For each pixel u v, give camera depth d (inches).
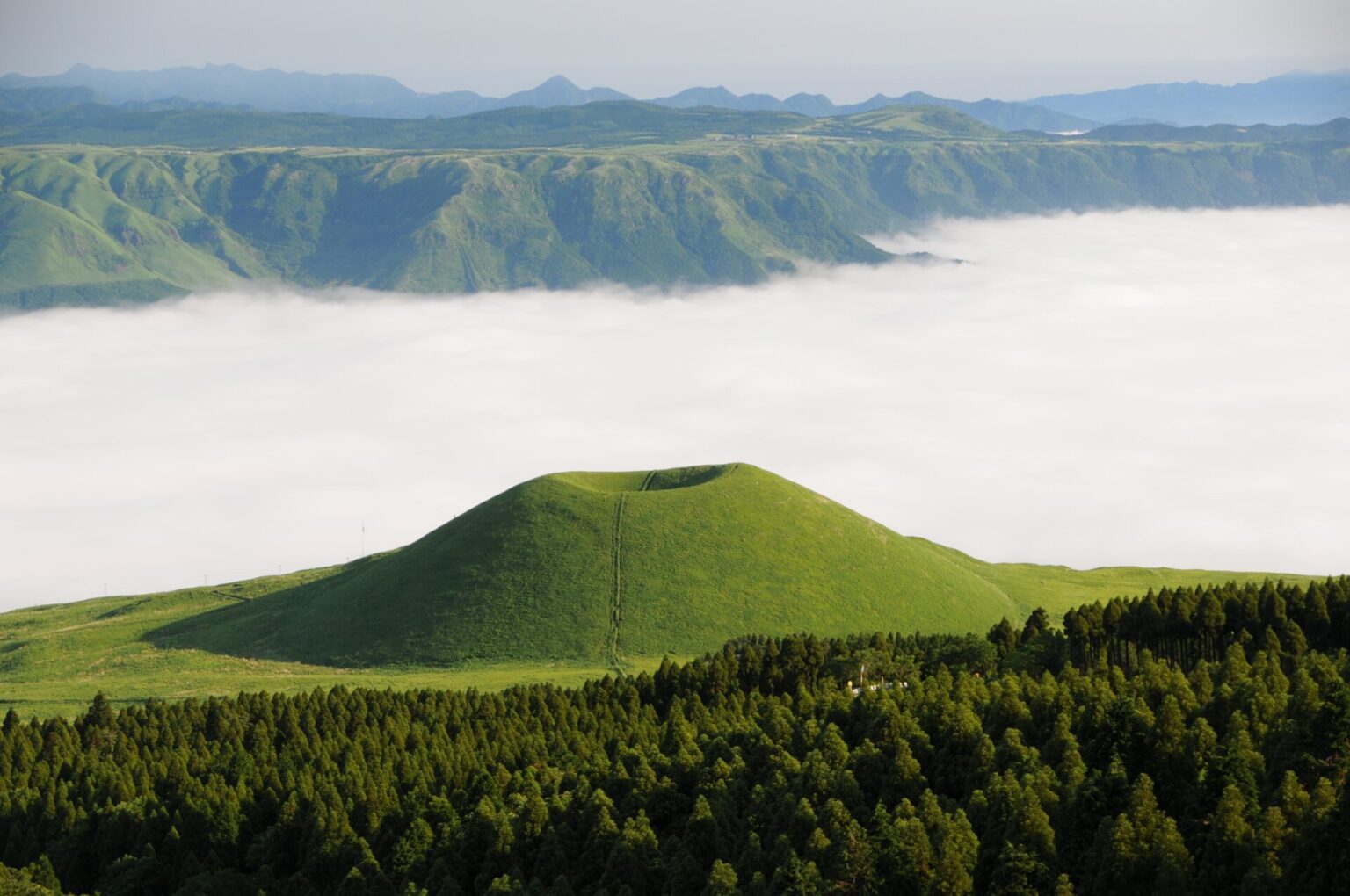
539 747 6943.9
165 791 6993.1
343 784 6584.6
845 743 6122.1
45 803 6865.2
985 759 5585.6
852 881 4783.5
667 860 5408.5
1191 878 4483.3
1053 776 5295.3
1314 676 6151.6
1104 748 5462.6
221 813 6550.2
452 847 5871.1
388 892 5669.3
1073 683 6466.5
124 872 6304.1
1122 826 4648.1
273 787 6820.9
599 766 6422.2
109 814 6727.4
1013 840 4872.0
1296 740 5098.4
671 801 5915.4
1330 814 4379.9
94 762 7357.3
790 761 6063.0
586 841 5639.8
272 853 6353.3
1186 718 5821.9
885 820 5162.4
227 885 6112.2
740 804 5802.2
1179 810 5123.0
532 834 5802.2
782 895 4820.4
